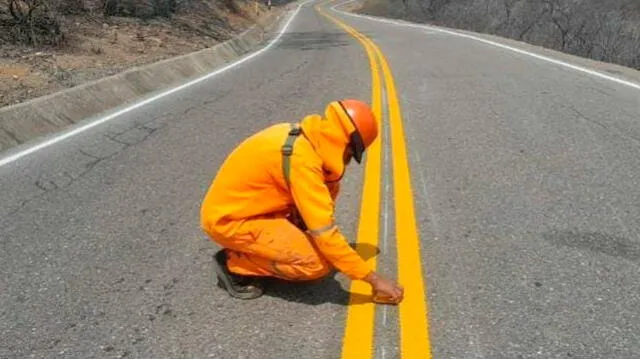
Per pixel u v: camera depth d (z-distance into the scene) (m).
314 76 11.34
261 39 24.42
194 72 12.75
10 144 6.63
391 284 2.99
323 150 2.78
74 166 5.78
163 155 6.07
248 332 2.93
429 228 4.02
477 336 2.82
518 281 3.29
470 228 4.00
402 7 44.97
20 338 2.97
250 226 3.00
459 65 11.77
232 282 3.25
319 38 22.36
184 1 22.06
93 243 4.03
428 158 5.61
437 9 36.16
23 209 4.70
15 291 3.43
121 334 2.96
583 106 7.44
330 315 3.04
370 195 4.69
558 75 9.96
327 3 76.81
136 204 4.73
